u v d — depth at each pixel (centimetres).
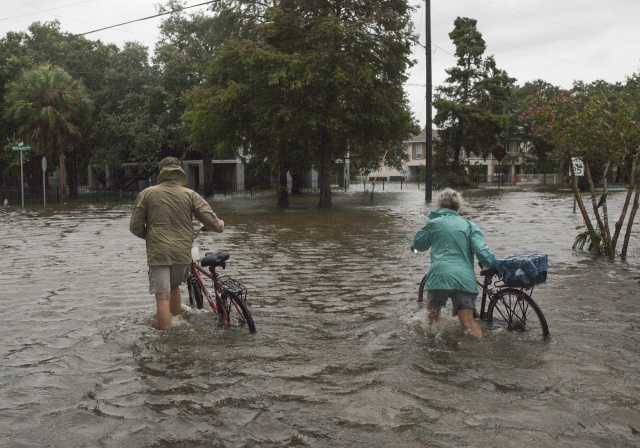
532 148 6369
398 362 548
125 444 396
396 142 3127
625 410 443
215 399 468
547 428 414
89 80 4669
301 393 478
